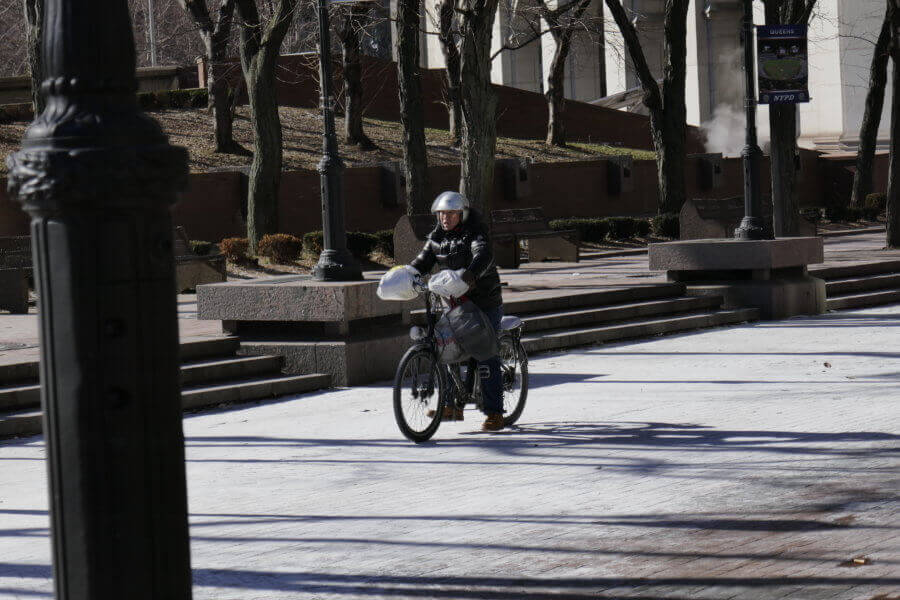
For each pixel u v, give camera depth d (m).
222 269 47.09
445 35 62.38
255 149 56.56
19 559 12.98
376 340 26.09
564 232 57.34
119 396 6.20
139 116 6.36
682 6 70.81
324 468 17.41
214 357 25.50
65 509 6.26
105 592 6.23
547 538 13.25
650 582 11.59
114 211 6.17
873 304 39.69
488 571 12.07
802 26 36.53
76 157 6.04
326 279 26.97
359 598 11.34
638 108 113.31
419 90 61.53
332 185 27.06
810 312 37.00
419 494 15.59
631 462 17.11
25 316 35.56
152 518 6.32
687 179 88.06
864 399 21.66
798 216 52.84
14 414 21.28
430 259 19.52
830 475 15.86
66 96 6.25
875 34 109.94
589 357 29.03
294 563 12.52
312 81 89.75
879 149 110.56
